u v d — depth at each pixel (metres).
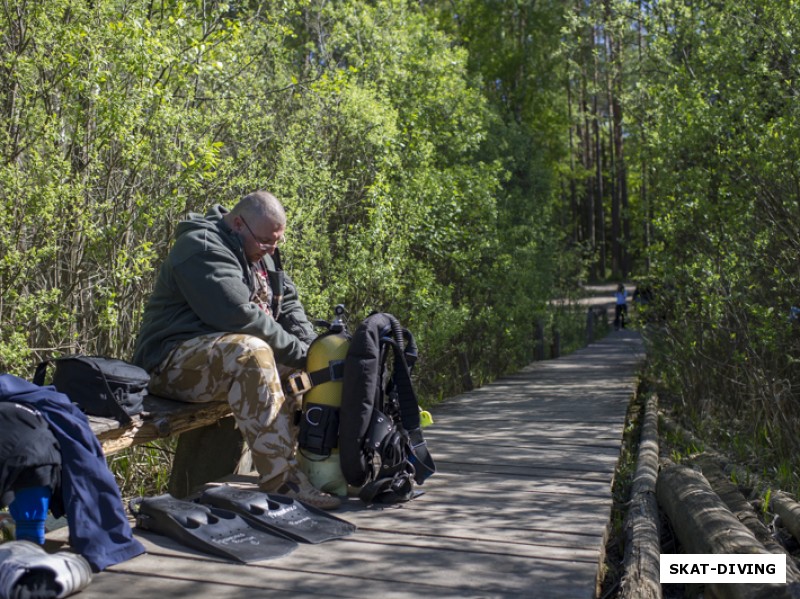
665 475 5.20
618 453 5.93
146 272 5.89
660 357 10.96
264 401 4.02
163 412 4.04
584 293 26.56
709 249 8.45
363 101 8.45
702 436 7.73
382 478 4.25
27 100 4.94
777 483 5.73
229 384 4.07
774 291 7.58
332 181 7.63
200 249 4.17
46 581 2.82
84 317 5.53
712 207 8.41
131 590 2.98
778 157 7.37
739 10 9.21
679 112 8.93
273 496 3.83
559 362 15.35
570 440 6.52
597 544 3.62
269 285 4.70
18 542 2.93
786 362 7.61
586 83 26.36
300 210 6.85
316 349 4.30
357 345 4.14
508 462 5.58
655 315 9.96
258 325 4.20
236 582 3.07
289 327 4.75
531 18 23.72
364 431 4.12
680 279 9.26
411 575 3.19
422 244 10.09
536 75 24.08
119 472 5.65
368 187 8.27
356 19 10.49
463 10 23.95
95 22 5.19
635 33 12.82
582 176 32.06
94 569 3.10
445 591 3.03
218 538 3.43
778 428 6.70
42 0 4.98
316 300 6.94
